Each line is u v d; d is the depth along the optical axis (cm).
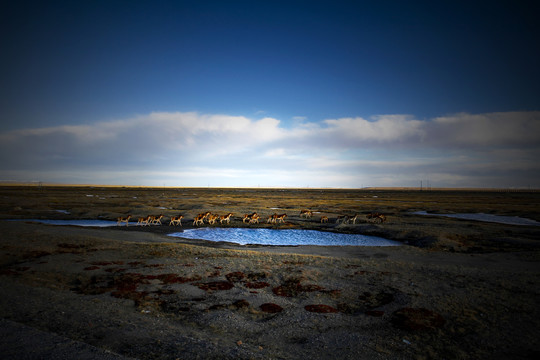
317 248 2697
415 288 1436
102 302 1154
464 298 1302
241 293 1343
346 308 1200
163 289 1357
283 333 969
